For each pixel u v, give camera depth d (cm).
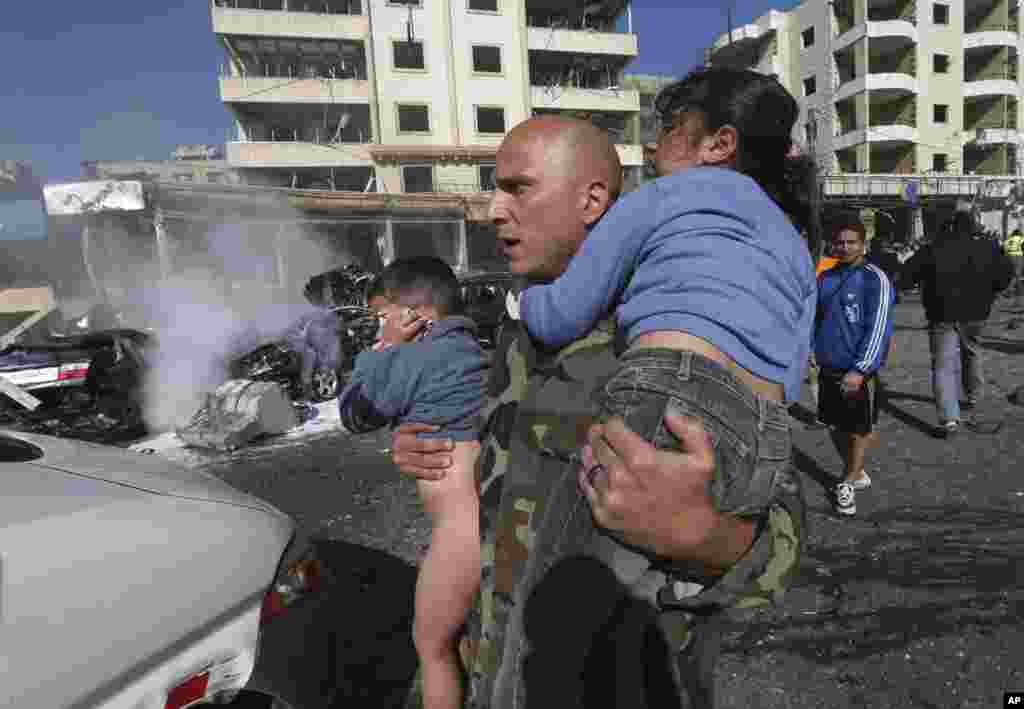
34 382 581
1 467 160
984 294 488
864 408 352
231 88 2925
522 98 3200
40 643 113
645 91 3797
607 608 63
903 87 3634
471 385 139
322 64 3203
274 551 165
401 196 2078
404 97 3033
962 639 238
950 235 493
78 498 143
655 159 92
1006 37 3778
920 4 3691
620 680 62
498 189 85
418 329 150
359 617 278
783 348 58
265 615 156
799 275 65
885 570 291
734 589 57
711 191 64
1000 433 490
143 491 156
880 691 215
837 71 3872
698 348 55
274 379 728
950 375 492
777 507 62
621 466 49
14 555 119
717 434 52
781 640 245
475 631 95
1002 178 3259
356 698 223
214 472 500
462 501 136
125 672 124
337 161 2962
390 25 3008
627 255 65
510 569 74
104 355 615
